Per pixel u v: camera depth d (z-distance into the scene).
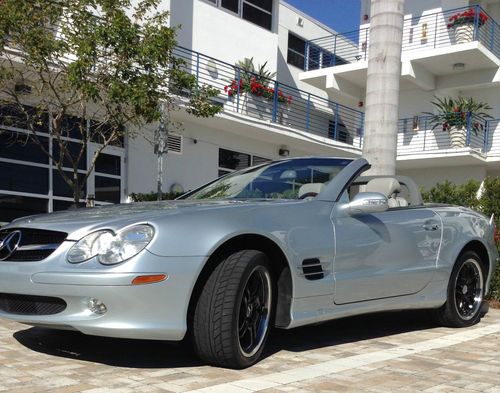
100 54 7.37
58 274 3.31
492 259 5.80
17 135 11.14
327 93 21.42
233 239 3.63
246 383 3.27
